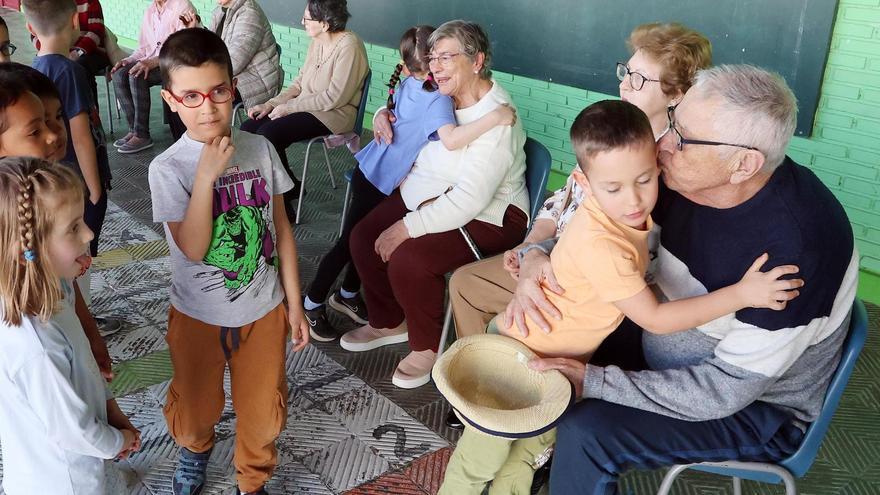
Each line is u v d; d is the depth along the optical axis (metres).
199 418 1.90
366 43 5.35
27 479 1.41
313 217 4.01
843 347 1.50
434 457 2.28
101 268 3.34
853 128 3.13
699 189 1.49
